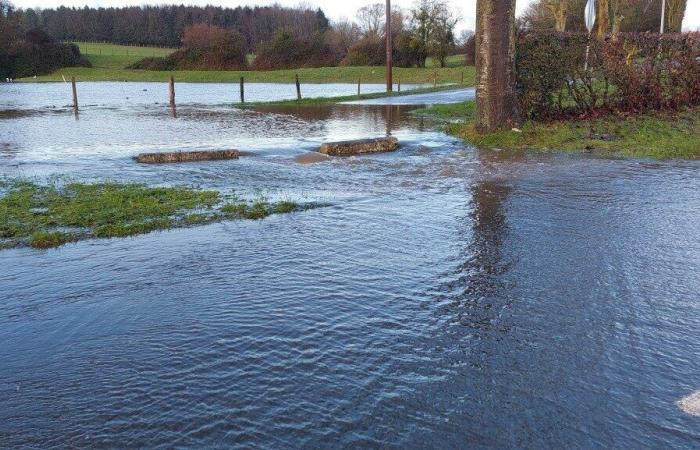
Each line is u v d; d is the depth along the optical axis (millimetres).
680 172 9789
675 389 3586
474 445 3094
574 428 3227
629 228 6762
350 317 4566
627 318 4516
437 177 9695
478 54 13586
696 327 4371
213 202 7918
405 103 26844
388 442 3121
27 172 10180
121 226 6773
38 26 86125
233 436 3184
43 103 30031
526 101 14227
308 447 3088
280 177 9727
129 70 65500
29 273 5535
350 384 3658
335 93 36500
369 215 7398
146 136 15570
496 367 3840
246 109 25203
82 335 4359
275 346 4137
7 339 4316
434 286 5152
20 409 3459
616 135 13016
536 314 4594
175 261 5816
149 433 3221
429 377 3729
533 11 49125
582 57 14320
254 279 5348
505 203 7949
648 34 14781
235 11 84812
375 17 71000
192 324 4496
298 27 82938
